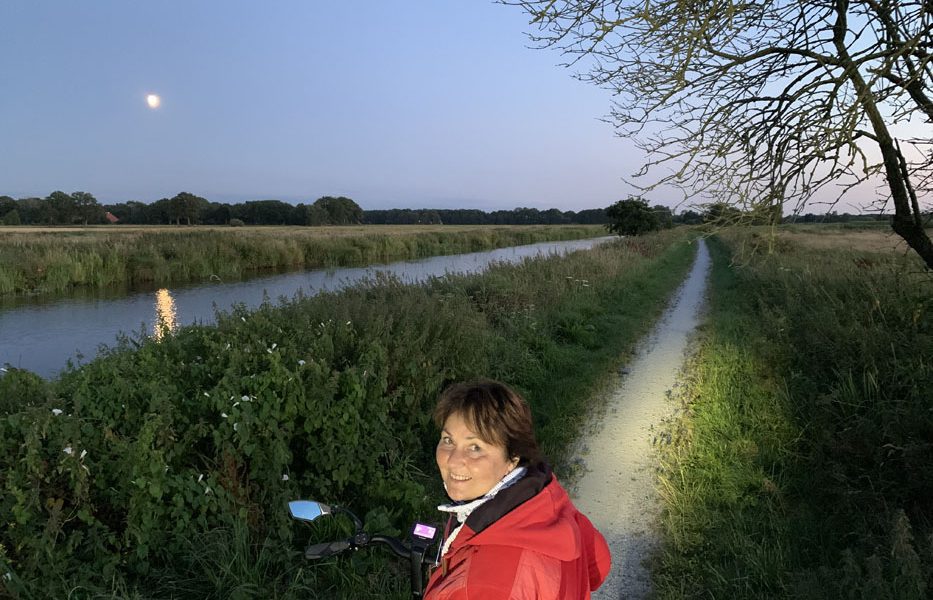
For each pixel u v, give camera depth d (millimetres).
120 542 2998
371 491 4121
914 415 4020
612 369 8711
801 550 3545
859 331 5723
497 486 1265
